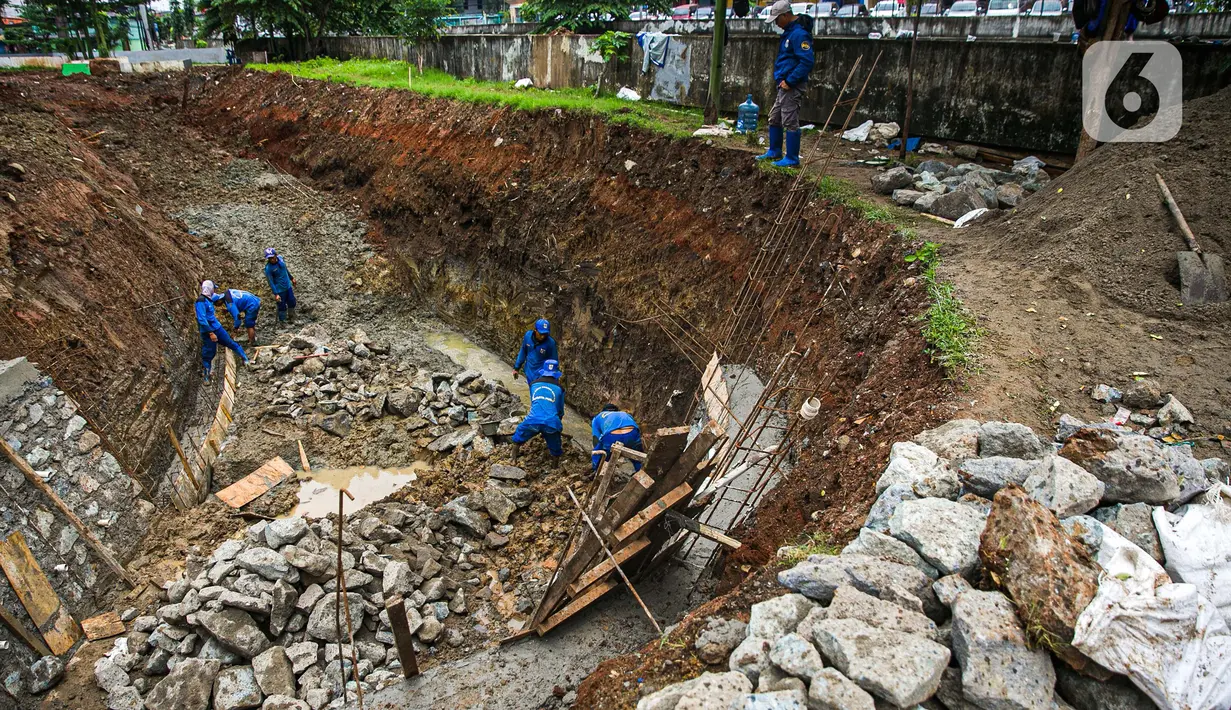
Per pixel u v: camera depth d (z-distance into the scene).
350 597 6.03
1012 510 2.93
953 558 3.10
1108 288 5.51
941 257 6.39
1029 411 4.35
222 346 11.28
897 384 5.10
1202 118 6.27
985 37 10.98
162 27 37.03
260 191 16.08
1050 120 9.38
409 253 14.34
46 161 10.91
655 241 10.17
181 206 14.87
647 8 18.91
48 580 5.94
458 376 11.05
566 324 11.53
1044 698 2.54
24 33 27.34
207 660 5.49
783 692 2.57
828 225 7.89
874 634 2.67
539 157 12.55
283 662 5.48
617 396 10.42
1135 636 2.53
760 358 7.88
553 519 7.73
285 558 6.16
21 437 6.42
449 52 18.62
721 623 3.38
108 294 9.27
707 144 10.02
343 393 10.52
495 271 12.78
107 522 6.85
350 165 16.06
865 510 3.95
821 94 11.62
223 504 7.95
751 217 8.98
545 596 5.41
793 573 3.21
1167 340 4.96
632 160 11.02
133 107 18.03
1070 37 9.73
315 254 14.39
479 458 9.04
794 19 8.39
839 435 5.18
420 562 6.79
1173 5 9.62
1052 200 6.66
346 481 8.88
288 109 17.72
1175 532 3.02
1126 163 6.29
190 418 9.33
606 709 3.25
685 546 6.57
